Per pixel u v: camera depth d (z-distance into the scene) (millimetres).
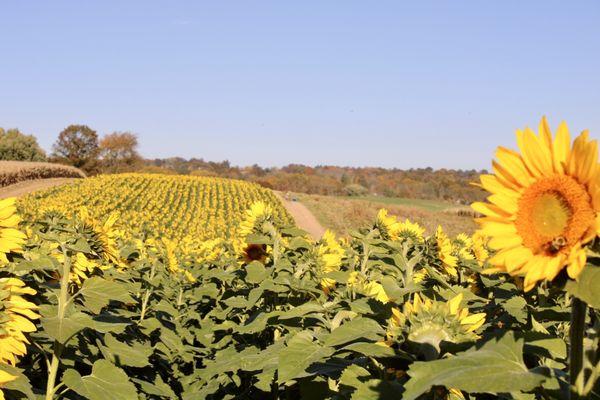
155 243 9516
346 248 6090
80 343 4422
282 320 4480
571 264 1590
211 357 7402
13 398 3479
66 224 4543
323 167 141625
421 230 4945
